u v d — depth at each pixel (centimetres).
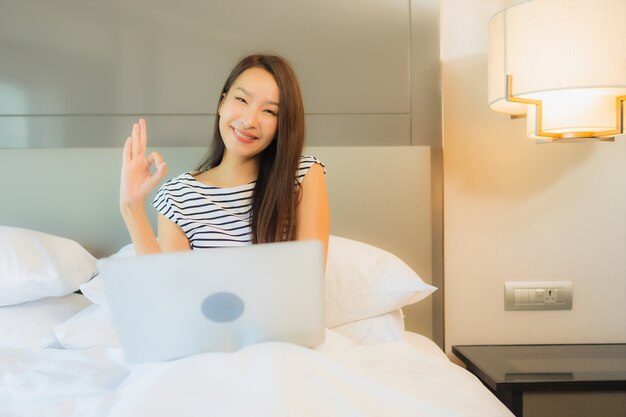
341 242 164
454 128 201
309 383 84
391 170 195
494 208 200
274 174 137
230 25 198
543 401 153
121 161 192
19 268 154
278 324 92
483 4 200
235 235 142
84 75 196
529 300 199
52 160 192
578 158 199
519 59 154
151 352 93
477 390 107
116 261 86
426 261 195
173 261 86
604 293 199
